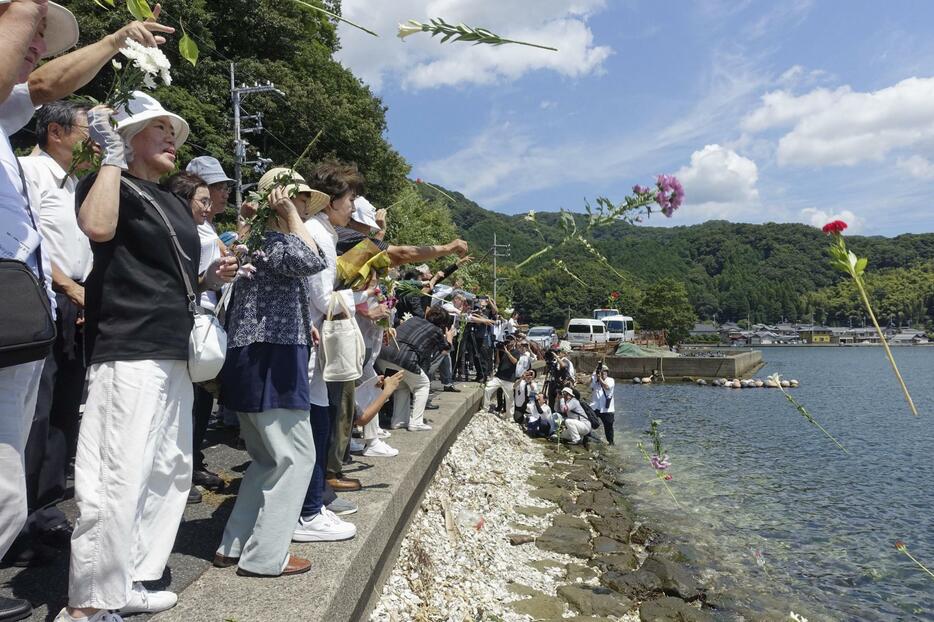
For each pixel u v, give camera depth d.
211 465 4.49
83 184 2.15
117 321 2.13
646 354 34.09
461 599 4.56
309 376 3.11
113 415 2.06
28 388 1.89
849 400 25.66
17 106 2.14
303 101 22.64
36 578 2.50
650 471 10.97
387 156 26.48
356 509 3.54
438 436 6.46
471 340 13.20
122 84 2.05
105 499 2.00
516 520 7.05
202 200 3.35
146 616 2.21
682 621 4.97
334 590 2.47
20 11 1.66
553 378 13.37
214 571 2.65
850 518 8.72
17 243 1.85
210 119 20.20
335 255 3.38
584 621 4.67
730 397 25.81
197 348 2.26
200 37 19.86
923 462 12.86
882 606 5.86
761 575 6.41
